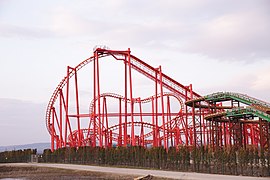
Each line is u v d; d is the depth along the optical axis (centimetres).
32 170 8238
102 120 11075
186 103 8875
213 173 5988
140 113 10800
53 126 11506
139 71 10362
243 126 8725
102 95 11188
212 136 8100
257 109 6744
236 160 6247
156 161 7769
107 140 11331
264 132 7756
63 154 10538
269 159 5438
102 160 9394
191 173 5928
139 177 5447
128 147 9400
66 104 10912
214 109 8994
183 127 11075
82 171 7269
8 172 8112
